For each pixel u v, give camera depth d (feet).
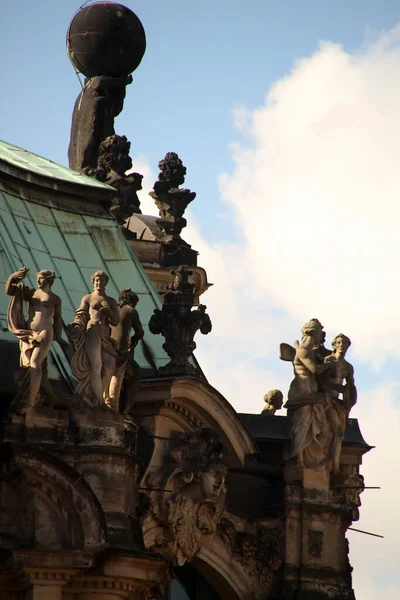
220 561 462.19
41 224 484.74
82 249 488.44
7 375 435.12
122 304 438.40
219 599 468.75
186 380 447.42
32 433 418.92
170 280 542.98
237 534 465.47
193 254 556.10
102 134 549.13
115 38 552.82
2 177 482.69
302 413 477.36
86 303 428.97
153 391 447.01
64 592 417.08
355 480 485.15
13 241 471.62
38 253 476.54
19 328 423.64
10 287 423.64
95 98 549.95
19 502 419.95
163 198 556.92
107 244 495.00
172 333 456.04
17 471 416.26
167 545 444.55
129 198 540.11
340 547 477.36
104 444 422.41
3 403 430.20
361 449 487.61
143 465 433.48
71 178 501.15
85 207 498.69
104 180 540.11
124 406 434.30
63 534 416.87
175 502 445.37
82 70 556.92
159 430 449.48
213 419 455.22
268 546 470.80
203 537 456.86
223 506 458.91
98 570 416.26
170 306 456.45
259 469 476.54
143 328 478.59
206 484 448.24
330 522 476.13
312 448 476.54
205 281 556.51
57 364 445.78
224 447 455.22
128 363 434.30
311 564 472.85
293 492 474.08
